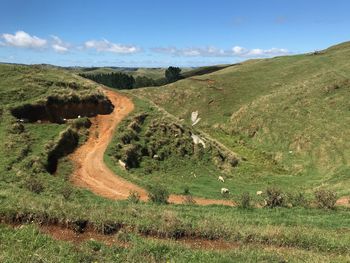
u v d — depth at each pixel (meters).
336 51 113.69
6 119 43.56
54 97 49.94
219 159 54.56
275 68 107.88
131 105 58.53
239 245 18.50
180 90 99.38
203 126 84.25
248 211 27.81
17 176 34.66
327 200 30.62
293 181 50.88
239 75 106.12
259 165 58.19
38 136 43.38
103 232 17.75
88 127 50.31
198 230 18.92
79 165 42.03
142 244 16.42
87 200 30.08
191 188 42.78
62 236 16.95
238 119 80.94
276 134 70.12
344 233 21.91
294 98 78.25
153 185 40.19
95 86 59.09
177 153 52.81
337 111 69.69
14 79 51.56
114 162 44.16
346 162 55.12
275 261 16.12
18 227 16.73
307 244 19.22
